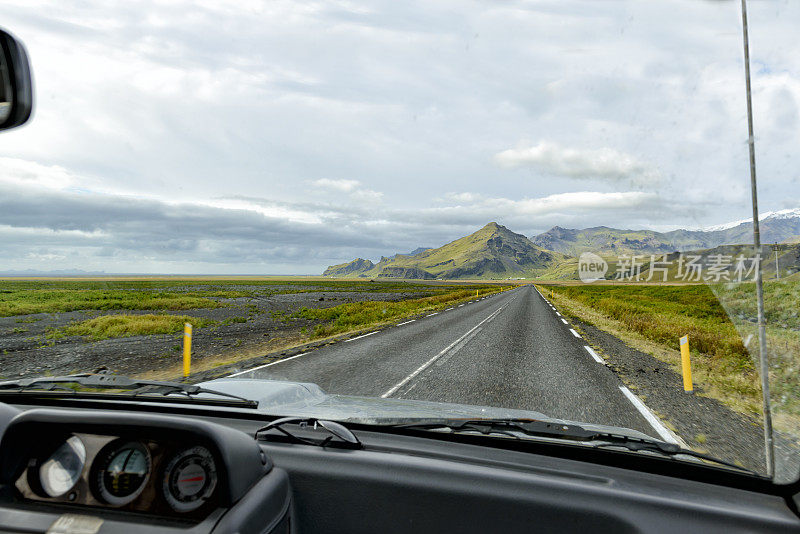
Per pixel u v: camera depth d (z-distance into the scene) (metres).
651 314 20.83
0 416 1.72
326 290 78.06
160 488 1.41
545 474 1.91
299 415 2.64
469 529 1.72
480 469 1.89
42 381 2.63
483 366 8.48
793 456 1.67
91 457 1.45
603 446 2.14
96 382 2.62
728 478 1.84
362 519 1.80
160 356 10.60
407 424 2.43
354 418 2.59
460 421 2.43
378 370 8.04
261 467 1.65
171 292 59.28
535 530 1.68
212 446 1.41
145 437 1.46
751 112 1.54
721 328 14.21
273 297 48.22
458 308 27.83
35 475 1.45
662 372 8.29
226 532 1.33
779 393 1.62
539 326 16.58
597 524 1.66
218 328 17.19
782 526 1.58
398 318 20.67
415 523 1.76
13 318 23.89
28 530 1.31
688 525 1.60
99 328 17.02
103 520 1.35
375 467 1.88
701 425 5.07
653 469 1.99
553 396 6.25
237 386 3.12
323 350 10.51
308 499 1.85
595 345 11.73
